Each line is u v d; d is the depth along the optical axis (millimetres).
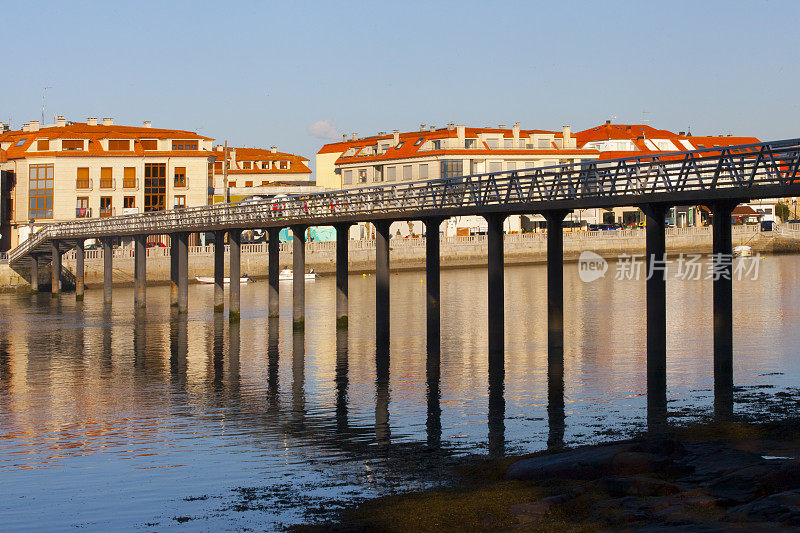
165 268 95688
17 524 19484
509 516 17109
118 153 110312
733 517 15570
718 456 19766
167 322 58438
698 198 29703
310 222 49812
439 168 127000
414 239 113375
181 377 37500
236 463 23750
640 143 144250
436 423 27672
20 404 32438
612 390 31828
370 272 109750
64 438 27156
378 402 31281
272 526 18500
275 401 32062
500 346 38281
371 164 134625
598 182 33531
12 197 109625
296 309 51500
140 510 20094
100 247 106938
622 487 17641
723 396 30031
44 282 89375
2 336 52031
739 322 51469
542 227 133000
